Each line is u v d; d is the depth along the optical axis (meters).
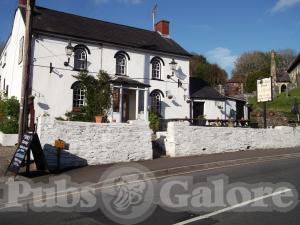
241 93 53.75
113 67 24.80
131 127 14.62
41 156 11.67
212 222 6.69
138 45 25.92
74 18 26.12
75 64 23.30
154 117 22.86
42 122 12.70
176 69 27.67
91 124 13.63
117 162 14.10
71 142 13.13
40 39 22.03
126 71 25.41
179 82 27.67
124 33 27.44
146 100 25.27
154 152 16.22
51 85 22.19
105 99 19.50
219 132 17.67
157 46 27.22
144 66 26.17
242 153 17.12
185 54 27.98
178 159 14.91
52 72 22.27
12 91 25.61
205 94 29.98
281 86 63.69
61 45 22.75
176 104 27.45
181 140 16.22
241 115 33.34
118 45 24.94
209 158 15.18
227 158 15.16
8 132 18.22
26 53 13.20
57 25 23.55
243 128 18.86
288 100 43.97
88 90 19.67
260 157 15.66
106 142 13.95
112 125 14.14
